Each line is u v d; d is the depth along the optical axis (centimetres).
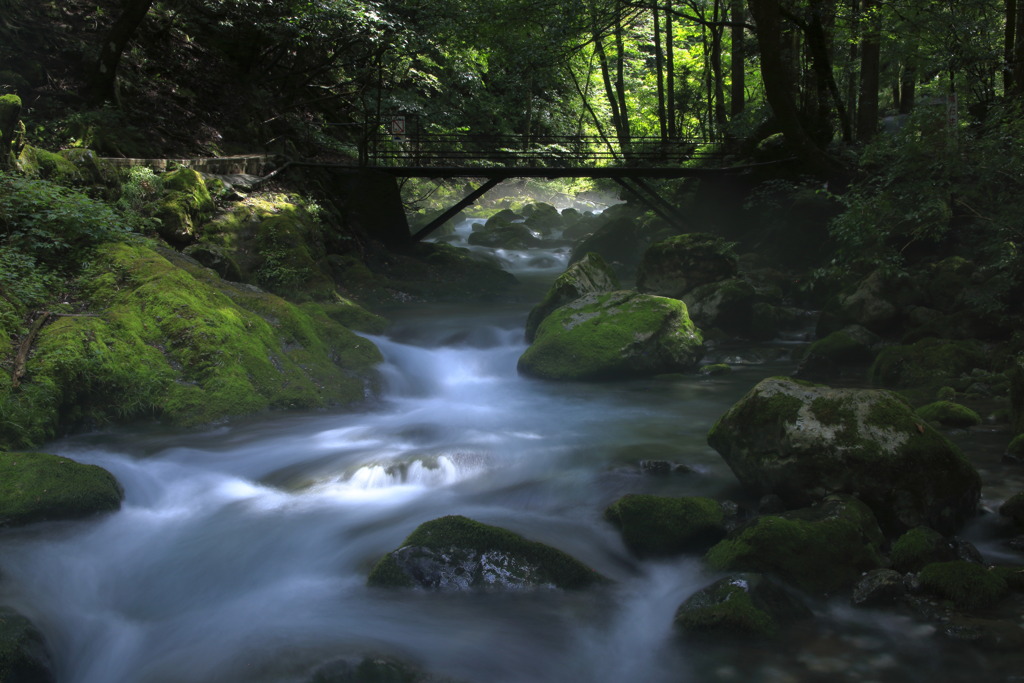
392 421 870
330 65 2234
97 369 814
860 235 1168
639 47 3506
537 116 3462
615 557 530
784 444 550
